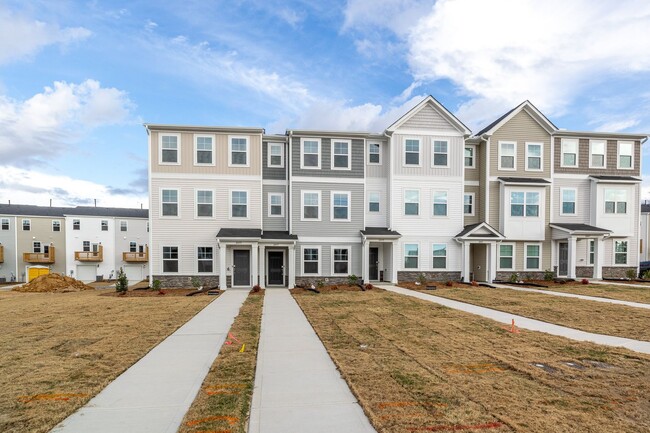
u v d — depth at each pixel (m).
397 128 20.47
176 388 5.21
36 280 21.91
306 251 19.70
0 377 5.61
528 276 21.20
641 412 4.48
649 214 38.09
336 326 9.22
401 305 12.62
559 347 7.28
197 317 10.50
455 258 20.75
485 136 21.17
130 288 20.41
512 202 21.12
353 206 20.09
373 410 4.47
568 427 4.10
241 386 5.26
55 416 4.32
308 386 5.29
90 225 40.59
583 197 21.88
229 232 18.50
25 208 40.94
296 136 19.75
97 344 7.50
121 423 4.19
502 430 4.03
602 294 15.14
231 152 19.30
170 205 18.84
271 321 9.91
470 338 7.98
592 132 21.67
